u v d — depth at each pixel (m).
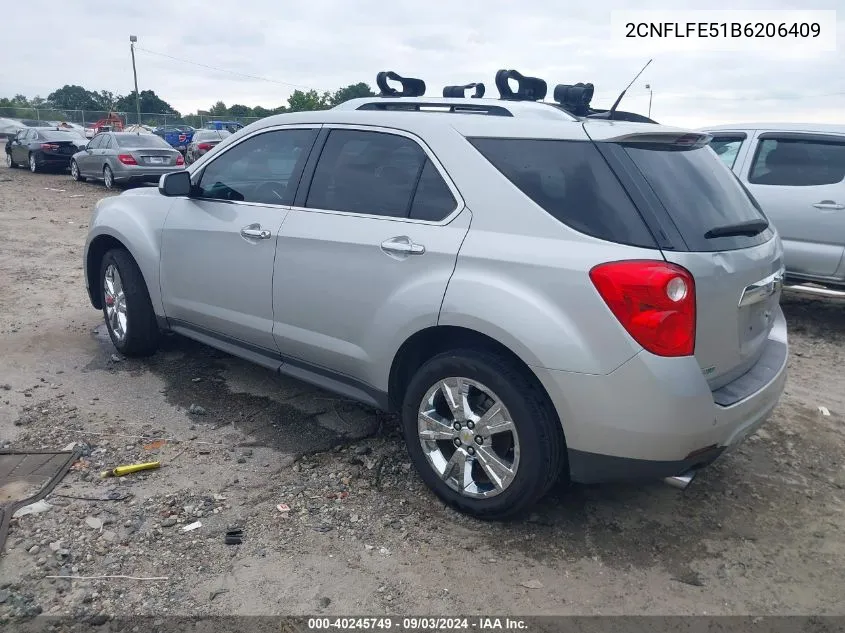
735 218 3.44
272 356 4.42
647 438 2.97
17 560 3.07
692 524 3.56
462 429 3.41
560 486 3.84
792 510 3.73
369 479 3.86
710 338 3.05
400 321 3.52
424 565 3.17
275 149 4.39
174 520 3.41
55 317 6.50
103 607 2.84
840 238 6.79
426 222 3.53
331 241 3.84
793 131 7.20
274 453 4.12
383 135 3.85
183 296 4.86
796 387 5.53
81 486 3.67
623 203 3.05
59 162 20.52
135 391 4.90
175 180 4.65
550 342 3.04
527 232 3.21
